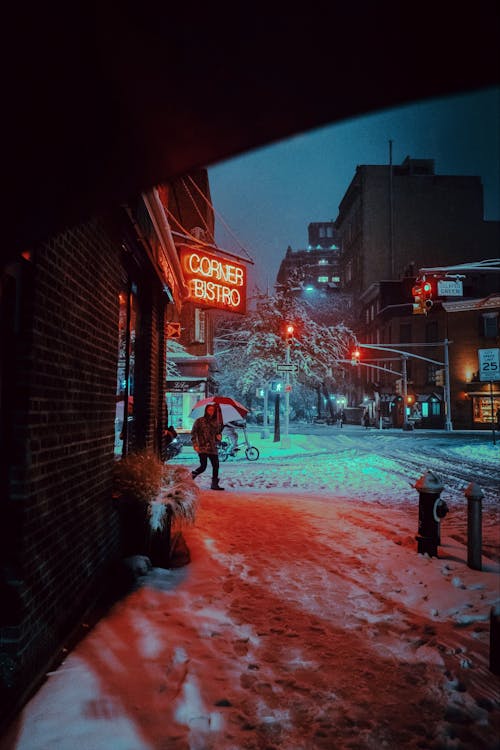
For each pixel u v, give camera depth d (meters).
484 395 46.66
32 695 2.84
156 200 5.84
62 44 1.13
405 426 45.66
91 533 4.17
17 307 2.84
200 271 9.25
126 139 1.34
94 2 1.02
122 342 9.69
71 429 3.66
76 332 3.76
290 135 1.35
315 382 35.06
